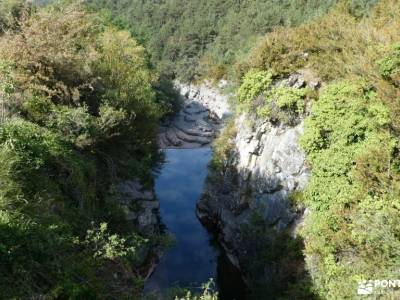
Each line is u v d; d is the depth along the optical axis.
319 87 14.91
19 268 6.87
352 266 9.81
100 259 9.14
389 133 10.67
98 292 8.12
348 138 11.83
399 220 9.15
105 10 39.06
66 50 12.39
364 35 14.39
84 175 11.73
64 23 12.95
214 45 72.94
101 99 13.59
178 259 17.98
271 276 12.72
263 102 16.50
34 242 7.56
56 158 10.52
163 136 39.41
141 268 14.65
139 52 31.06
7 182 8.23
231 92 24.62
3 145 9.09
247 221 16.41
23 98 11.46
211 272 17.14
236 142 19.41
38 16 13.56
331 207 11.28
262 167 16.30
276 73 16.16
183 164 31.16
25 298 6.60
